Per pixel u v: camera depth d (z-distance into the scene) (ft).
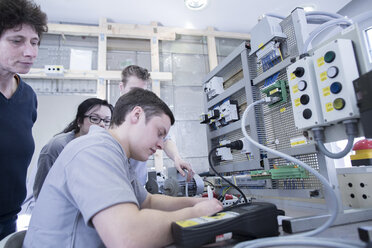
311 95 2.49
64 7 9.82
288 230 2.13
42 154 4.83
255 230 1.86
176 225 1.81
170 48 11.35
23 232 2.42
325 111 2.35
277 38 4.18
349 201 3.11
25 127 3.83
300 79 2.64
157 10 10.36
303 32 3.79
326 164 2.55
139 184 3.40
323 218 2.22
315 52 2.47
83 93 10.00
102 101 5.39
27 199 5.27
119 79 10.22
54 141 4.93
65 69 9.95
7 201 3.55
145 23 11.05
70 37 10.43
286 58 3.97
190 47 11.59
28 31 3.13
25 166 3.80
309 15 3.95
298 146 3.58
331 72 2.25
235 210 2.11
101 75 9.96
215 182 5.91
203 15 10.89
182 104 10.91
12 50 3.06
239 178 4.96
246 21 11.48
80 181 1.92
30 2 3.24
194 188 5.49
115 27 10.52
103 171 1.95
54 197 2.13
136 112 2.57
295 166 3.62
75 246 2.09
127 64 10.74
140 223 1.80
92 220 1.83
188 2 10.05
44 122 9.00
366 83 1.74
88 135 2.36
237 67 5.91
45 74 9.50
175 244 1.86
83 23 10.78
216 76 6.59
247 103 4.98
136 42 11.03
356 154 3.38
